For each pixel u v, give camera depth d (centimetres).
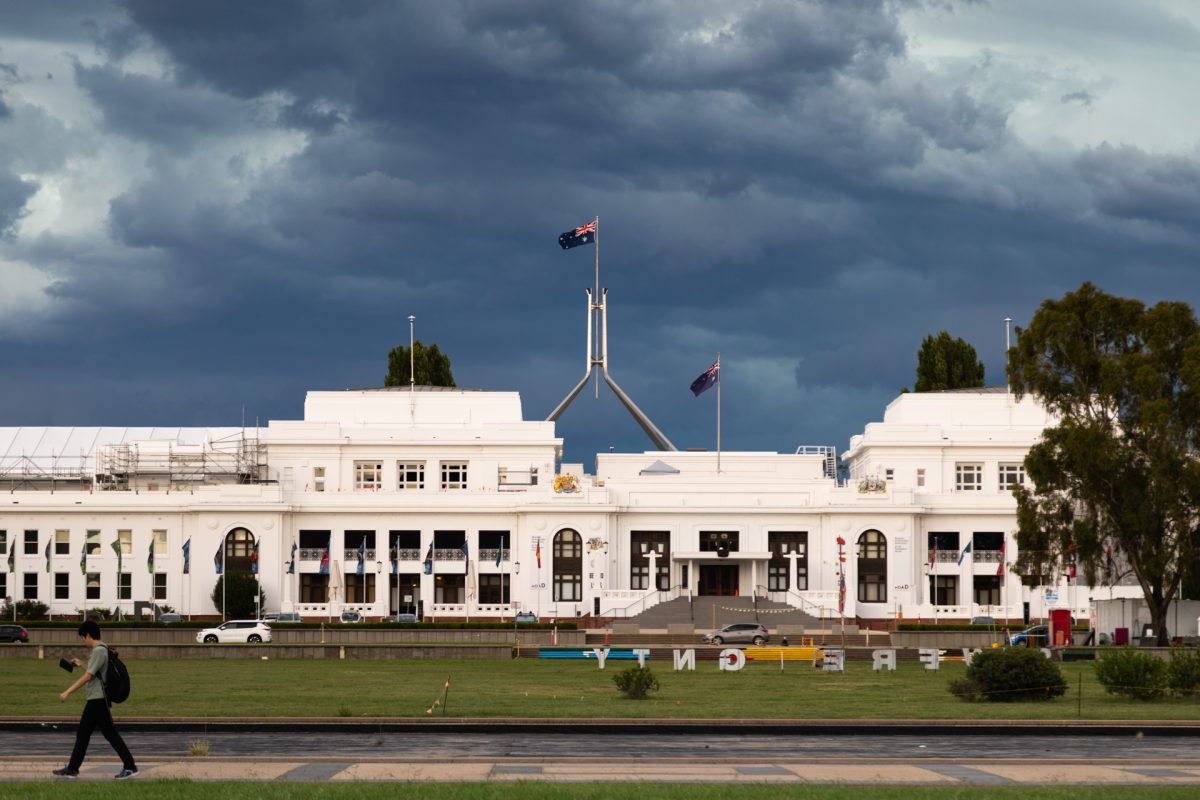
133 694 6862
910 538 15262
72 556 15250
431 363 19912
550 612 15225
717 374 16562
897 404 17175
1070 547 11444
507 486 16088
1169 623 12006
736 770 4062
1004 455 16462
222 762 4194
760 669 9250
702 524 15475
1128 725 5316
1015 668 6606
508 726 5303
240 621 12331
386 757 4303
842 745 4806
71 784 3562
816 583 15375
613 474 17112
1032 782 3888
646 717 5459
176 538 15325
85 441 18275
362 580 15350
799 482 15938
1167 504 10831
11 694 6831
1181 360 11356
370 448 16512
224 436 18288
